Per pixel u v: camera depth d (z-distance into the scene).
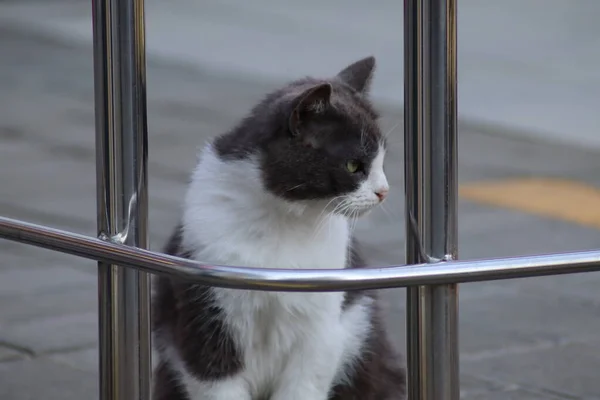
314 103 5.73
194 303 5.75
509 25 22.31
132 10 4.29
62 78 17.81
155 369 6.21
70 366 7.22
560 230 11.06
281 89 6.37
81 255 4.41
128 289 4.50
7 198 11.50
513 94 17.14
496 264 4.09
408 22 4.03
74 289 8.92
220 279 4.02
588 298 9.05
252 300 5.70
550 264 4.17
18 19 22.48
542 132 15.20
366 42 20.08
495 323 8.37
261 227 5.70
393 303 8.49
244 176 5.71
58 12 23.28
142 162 4.44
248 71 18.12
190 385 5.95
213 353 5.81
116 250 4.28
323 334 5.96
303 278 3.97
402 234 10.55
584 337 8.07
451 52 4.01
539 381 7.14
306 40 20.28
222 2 24.08
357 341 6.28
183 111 15.68
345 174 5.84
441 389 4.21
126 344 4.53
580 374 7.29
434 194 4.09
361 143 5.88
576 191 12.53
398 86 16.77
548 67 18.95
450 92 4.03
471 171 13.32
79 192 11.84
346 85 6.33
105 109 4.36
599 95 17.16
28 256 9.81
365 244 10.17
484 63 19.12
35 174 12.59
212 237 5.68
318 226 5.85
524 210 11.76
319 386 6.07
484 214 11.60
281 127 5.73
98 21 4.30
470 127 15.38
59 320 8.15
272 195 5.70
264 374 6.11
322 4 24.00
